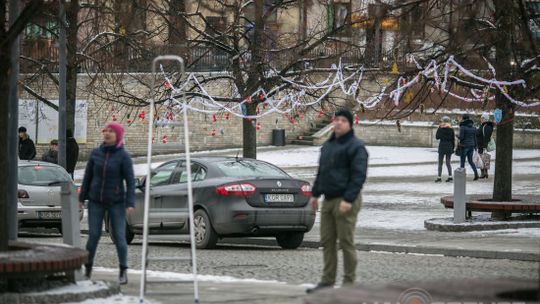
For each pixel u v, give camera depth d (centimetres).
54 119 9500
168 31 5912
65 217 2797
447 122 7438
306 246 4225
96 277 3009
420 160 9212
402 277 3027
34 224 4878
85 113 9619
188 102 6381
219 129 10494
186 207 4053
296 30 6438
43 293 2400
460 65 4519
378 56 5147
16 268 2336
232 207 3919
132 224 4281
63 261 2400
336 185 2417
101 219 2772
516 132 10250
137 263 3500
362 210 5691
